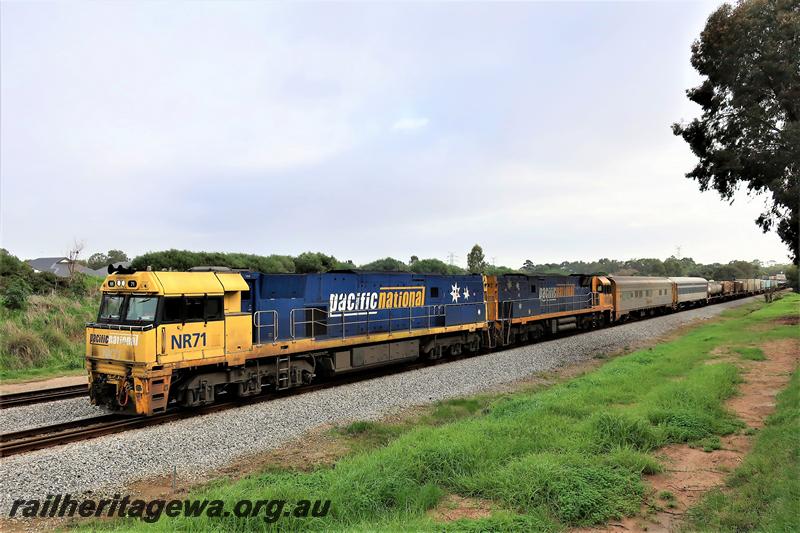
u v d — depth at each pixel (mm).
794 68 21734
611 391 12562
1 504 7211
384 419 12008
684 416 9781
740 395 12188
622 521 6145
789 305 43875
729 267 141500
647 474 7633
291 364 14602
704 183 29266
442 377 16734
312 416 11828
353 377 17250
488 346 24234
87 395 14367
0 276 30297
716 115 26938
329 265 54781
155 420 11250
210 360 12109
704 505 6379
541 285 28406
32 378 17812
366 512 6438
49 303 24578
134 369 10891
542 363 19984
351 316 17000
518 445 8477
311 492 6930
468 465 7684
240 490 7074
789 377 13828
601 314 35531
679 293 49688
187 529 5961
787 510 5445
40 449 9609
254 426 10875
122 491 7836
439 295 21109
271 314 14227
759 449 7969
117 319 11609
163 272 11672
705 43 25203
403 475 7324
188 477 8383
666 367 15898
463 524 5805
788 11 21734
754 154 24031
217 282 12445
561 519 6145
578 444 8406
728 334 24688
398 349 18641
